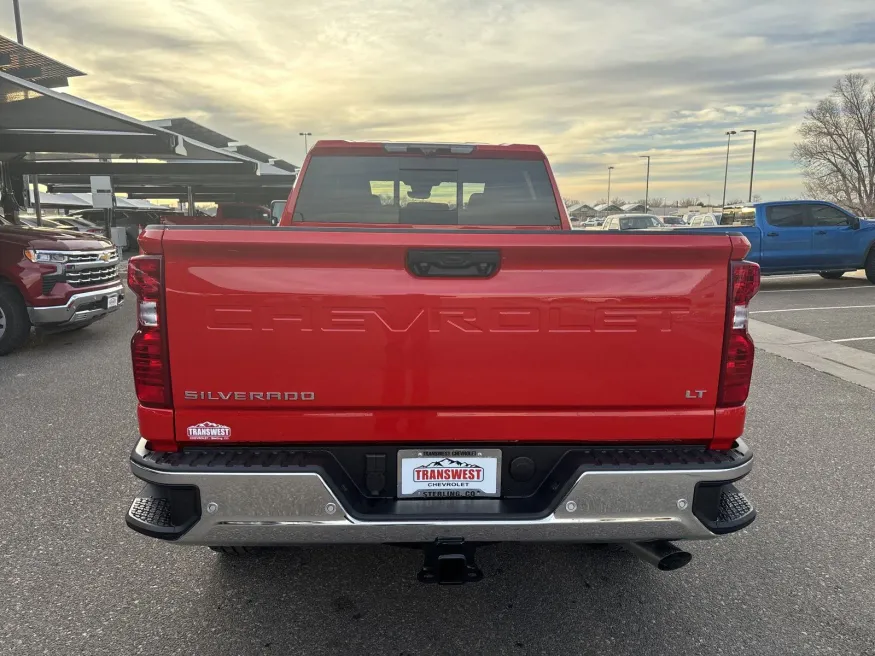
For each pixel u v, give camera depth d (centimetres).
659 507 219
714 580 296
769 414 539
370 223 403
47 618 264
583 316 220
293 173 2772
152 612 270
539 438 226
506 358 221
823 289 1377
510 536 218
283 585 291
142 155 1731
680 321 222
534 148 403
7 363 728
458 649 247
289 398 218
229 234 208
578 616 269
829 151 5825
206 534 213
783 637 254
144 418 218
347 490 223
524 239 215
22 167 1984
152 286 212
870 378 651
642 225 2150
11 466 427
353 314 216
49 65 1565
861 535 338
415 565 309
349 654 244
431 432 223
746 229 1366
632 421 226
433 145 397
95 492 388
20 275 750
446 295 217
